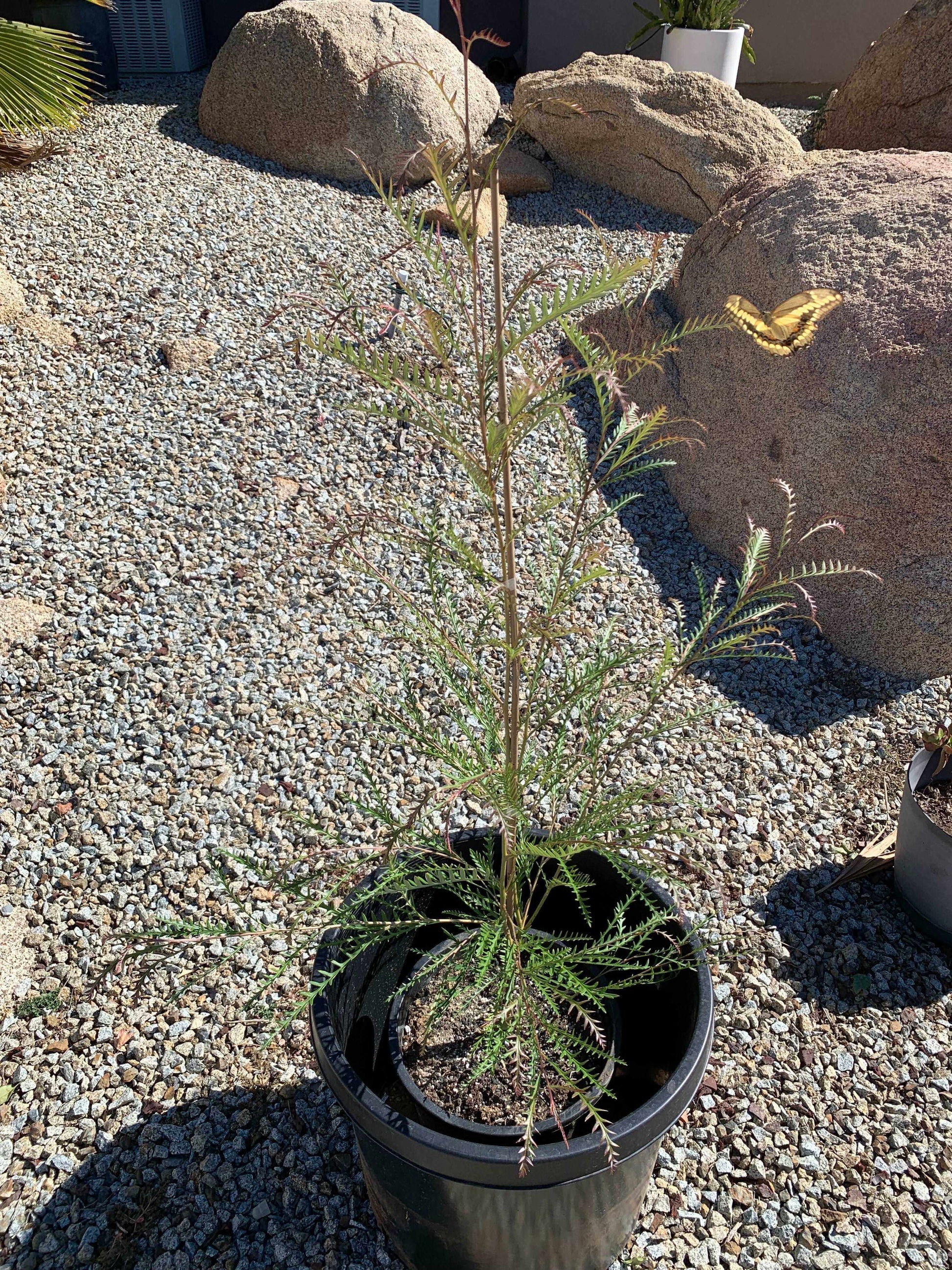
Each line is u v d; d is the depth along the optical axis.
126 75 8.56
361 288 4.99
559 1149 1.41
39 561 3.51
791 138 6.48
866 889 2.77
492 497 1.32
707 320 1.21
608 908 1.94
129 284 4.84
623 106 6.32
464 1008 1.62
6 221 5.11
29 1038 2.26
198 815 2.77
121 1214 1.96
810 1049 2.34
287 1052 2.24
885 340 3.38
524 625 1.38
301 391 4.41
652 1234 1.98
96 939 2.46
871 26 9.58
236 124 6.34
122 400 4.24
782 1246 1.98
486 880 1.76
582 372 1.25
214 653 3.26
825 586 3.59
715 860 2.78
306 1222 1.96
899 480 3.36
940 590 3.38
